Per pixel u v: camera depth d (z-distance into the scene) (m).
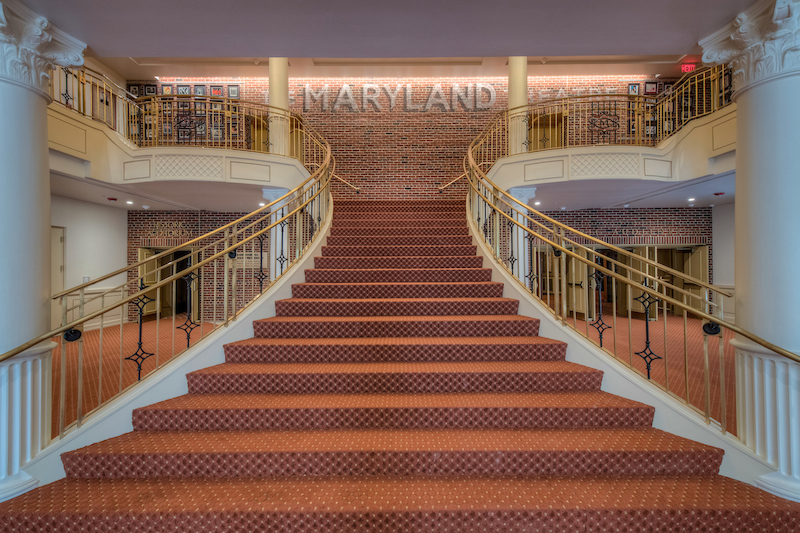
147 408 2.94
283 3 2.52
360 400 3.12
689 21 2.71
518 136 8.49
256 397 3.21
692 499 2.29
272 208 7.45
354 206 7.79
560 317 3.96
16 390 2.41
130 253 10.16
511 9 2.61
